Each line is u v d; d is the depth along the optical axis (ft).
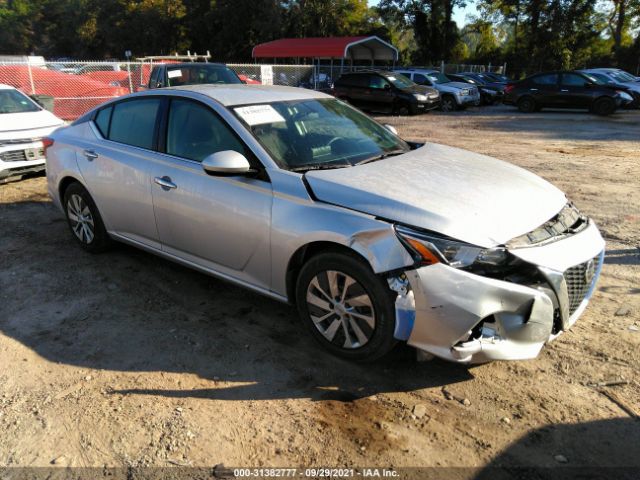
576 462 8.22
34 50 267.59
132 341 11.89
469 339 9.38
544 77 62.95
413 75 71.41
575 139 40.57
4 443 8.87
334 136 13.11
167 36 176.14
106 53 223.51
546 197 11.15
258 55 102.58
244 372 10.69
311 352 11.34
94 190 15.61
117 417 9.41
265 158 11.57
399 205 9.83
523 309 9.27
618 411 9.32
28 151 26.13
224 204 11.97
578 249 10.04
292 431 9.01
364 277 9.90
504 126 49.93
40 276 15.40
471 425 9.09
